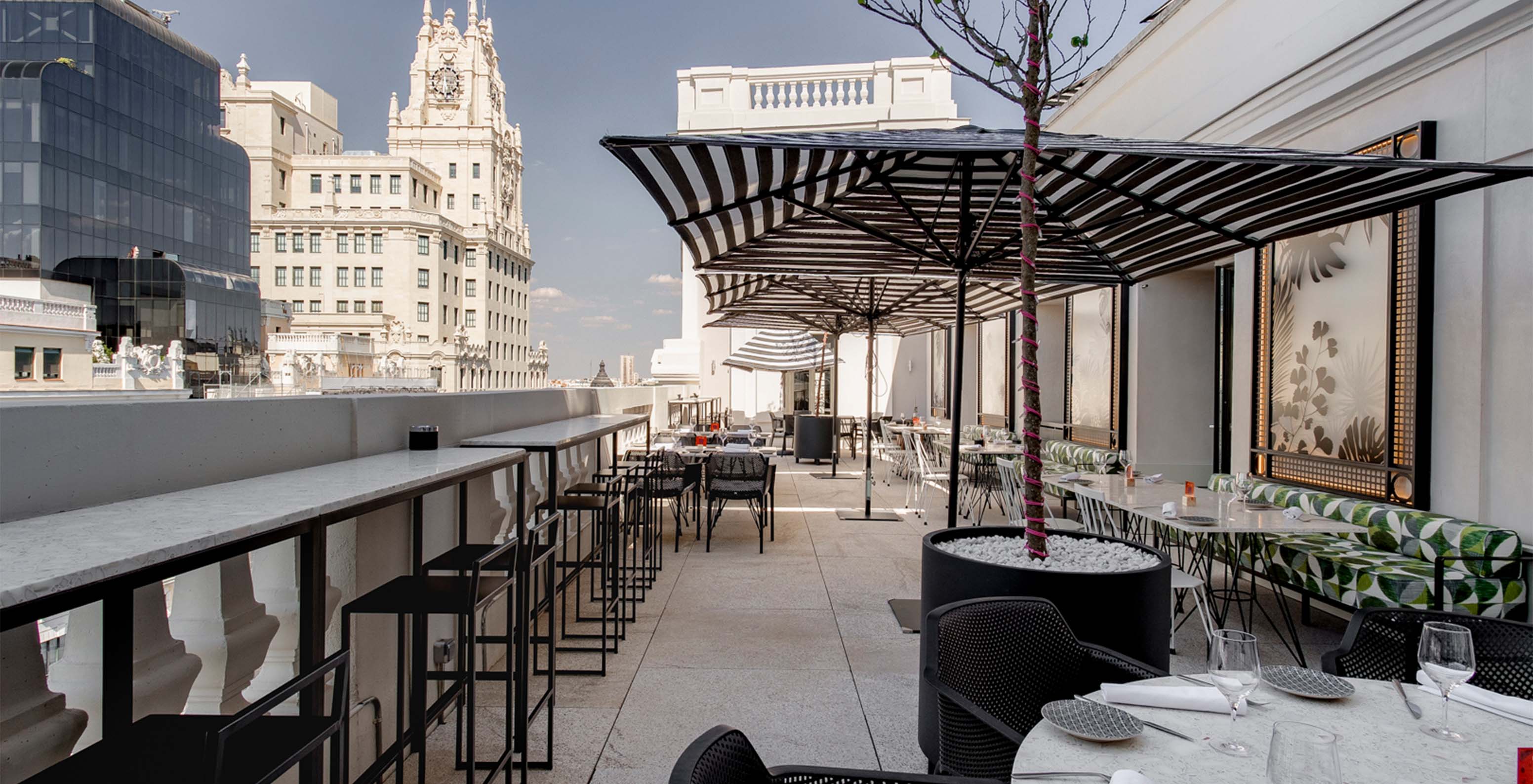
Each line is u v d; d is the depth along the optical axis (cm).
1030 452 355
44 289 5794
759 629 503
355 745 286
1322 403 617
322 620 195
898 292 966
